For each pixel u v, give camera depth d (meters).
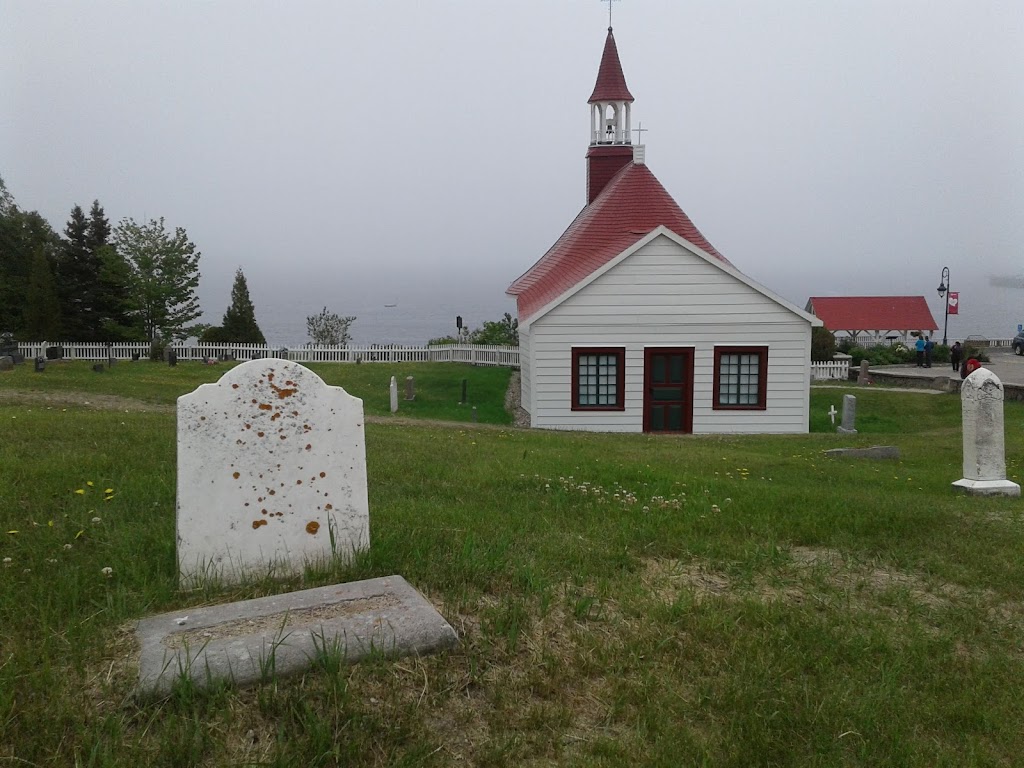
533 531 7.30
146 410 18.64
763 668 4.75
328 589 4.88
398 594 4.82
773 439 20.34
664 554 6.84
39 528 6.07
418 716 3.88
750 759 3.94
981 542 7.98
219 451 5.29
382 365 38.00
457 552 6.09
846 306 76.69
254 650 3.98
